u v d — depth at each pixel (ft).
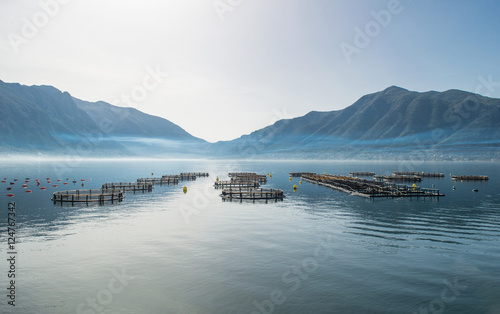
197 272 66.08
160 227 103.04
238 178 296.30
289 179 322.34
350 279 63.16
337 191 209.15
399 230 100.01
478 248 81.97
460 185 253.65
